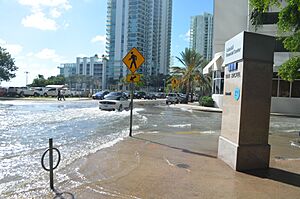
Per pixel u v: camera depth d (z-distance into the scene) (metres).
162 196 5.05
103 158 7.61
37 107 26.92
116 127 14.20
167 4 128.75
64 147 9.04
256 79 7.00
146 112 25.55
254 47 6.96
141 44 116.62
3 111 21.67
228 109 7.62
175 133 12.69
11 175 6.14
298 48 11.30
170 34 132.12
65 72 152.75
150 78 119.38
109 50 125.44
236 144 6.95
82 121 16.41
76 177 6.04
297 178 6.27
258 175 6.45
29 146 9.08
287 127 17.53
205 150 9.02
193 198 4.99
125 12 117.81
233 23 37.31
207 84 50.69
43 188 5.35
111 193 5.14
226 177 6.24
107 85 125.69
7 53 63.56
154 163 7.22
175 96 46.56
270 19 31.52
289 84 30.59
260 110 7.03
